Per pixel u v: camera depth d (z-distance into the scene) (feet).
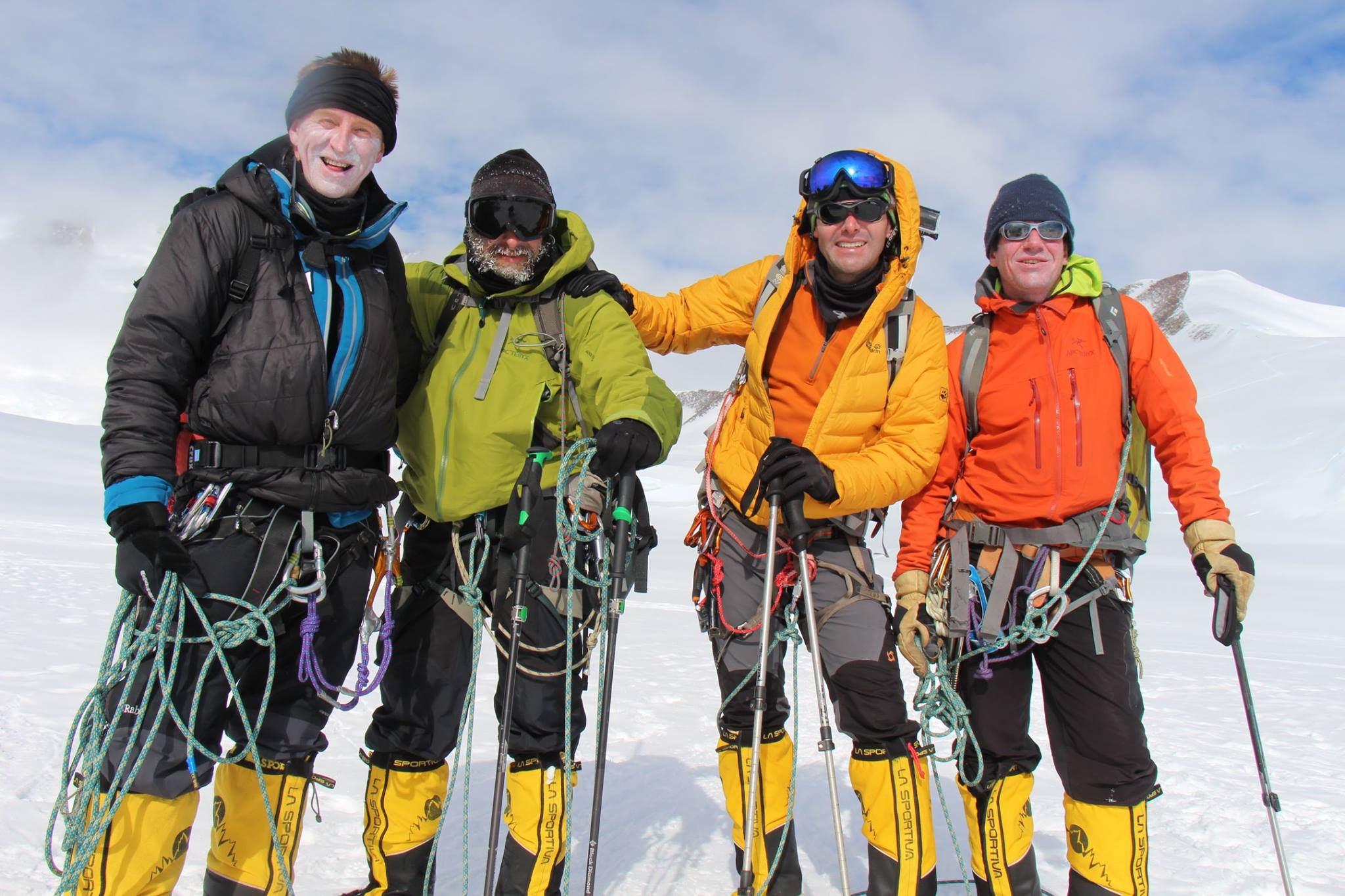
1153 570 71.31
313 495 6.28
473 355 7.56
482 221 7.30
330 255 6.39
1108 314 7.93
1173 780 13.29
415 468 7.62
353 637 6.91
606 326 7.49
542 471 7.48
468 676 7.79
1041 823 11.25
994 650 7.74
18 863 8.11
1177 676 24.14
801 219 8.32
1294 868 9.89
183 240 5.98
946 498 8.37
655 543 7.83
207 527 6.11
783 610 8.36
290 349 6.10
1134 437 8.04
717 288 9.19
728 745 8.57
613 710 16.49
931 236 8.07
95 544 44.55
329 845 9.29
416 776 7.56
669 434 7.11
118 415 5.72
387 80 6.68
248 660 6.47
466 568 7.48
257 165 6.20
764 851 8.33
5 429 140.05
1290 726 17.58
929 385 7.95
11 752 11.13
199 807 10.02
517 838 7.37
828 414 7.93
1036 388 7.91
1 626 20.66
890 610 8.02
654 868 9.18
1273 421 204.64
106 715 6.05
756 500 8.14
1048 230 7.91
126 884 5.85
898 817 7.52
